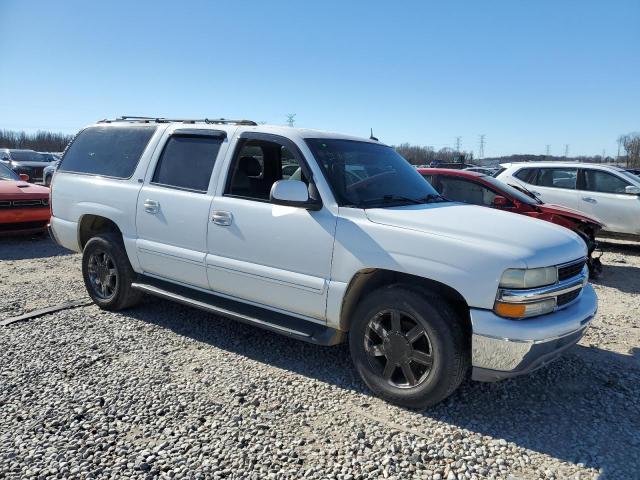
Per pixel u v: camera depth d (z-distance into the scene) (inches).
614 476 110.8
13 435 120.1
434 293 131.6
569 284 134.7
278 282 154.6
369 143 186.4
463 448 119.7
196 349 173.9
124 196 197.0
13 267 296.7
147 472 107.9
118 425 125.4
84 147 225.1
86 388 143.9
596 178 411.8
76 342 177.0
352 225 142.0
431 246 130.4
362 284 145.6
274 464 111.7
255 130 170.1
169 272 185.6
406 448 118.9
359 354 143.6
